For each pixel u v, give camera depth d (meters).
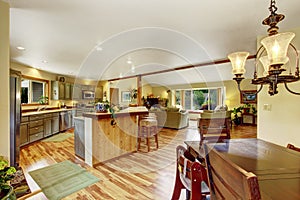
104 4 1.85
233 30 2.58
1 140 1.80
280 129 2.62
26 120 4.34
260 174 1.11
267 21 1.43
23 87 5.22
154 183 2.47
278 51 1.31
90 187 2.36
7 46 1.85
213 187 0.97
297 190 0.91
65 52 3.75
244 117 7.90
